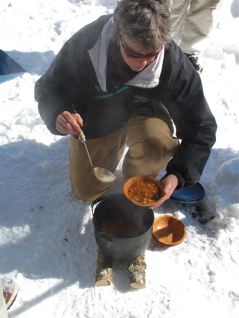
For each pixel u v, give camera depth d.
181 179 2.12
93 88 2.13
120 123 2.32
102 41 1.92
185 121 2.20
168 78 2.01
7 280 2.13
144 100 2.19
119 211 2.28
